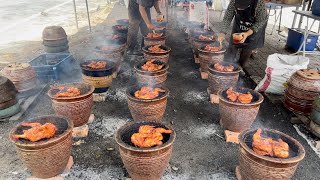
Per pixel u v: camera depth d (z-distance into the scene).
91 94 3.99
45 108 5.00
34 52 8.74
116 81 6.32
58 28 6.98
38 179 3.05
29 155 2.76
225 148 3.84
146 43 7.22
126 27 8.66
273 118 4.66
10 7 19.23
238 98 3.78
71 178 3.21
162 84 4.95
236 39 5.28
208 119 4.64
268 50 8.98
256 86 5.92
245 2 5.58
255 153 2.61
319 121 3.86
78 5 21.84
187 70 7.25
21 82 5.09
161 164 2.78
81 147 3.82
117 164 3.48
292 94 4.56
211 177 3.27
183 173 3.33
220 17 14.86
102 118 4.63
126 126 3.05
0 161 3.55
